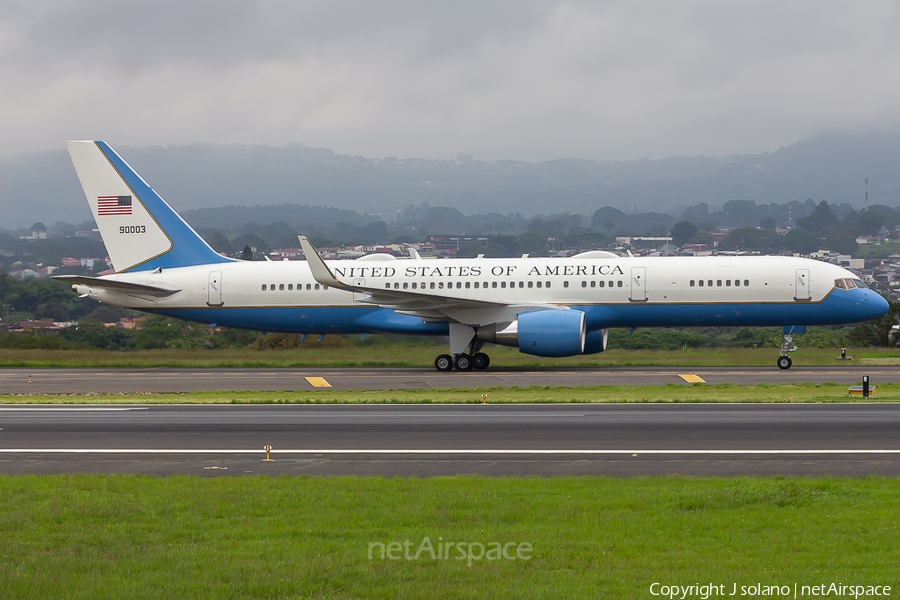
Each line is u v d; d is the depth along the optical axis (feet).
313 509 190.70
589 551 156.25
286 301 606.14
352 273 599.16
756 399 390.01
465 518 181.47
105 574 145.48
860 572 143.33
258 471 249.55
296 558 152.15
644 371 549.54
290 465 257.75
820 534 166.50
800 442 281.13
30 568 149.07
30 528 177.37
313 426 329.52
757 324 558.97
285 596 134.72
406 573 144.56
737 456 260.62
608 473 239.71
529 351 542.57
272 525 177.17
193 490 212.23
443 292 582.35
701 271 556.92
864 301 542.16
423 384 485.56
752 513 183.52
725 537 165.27
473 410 368.48
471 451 274.98
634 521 177.37
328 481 224.94
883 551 154.92
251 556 154.10
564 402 391.24
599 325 573.33
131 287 606.96
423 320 584.40
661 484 217.15
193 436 310.24
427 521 178.81
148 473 248.11
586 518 180.24
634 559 151.84
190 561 151.02
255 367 641.40
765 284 547.08
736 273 552.82
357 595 135.13
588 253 596.29
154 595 134.31
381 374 555.28
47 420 353.51
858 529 169.37
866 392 395.96
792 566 146.92
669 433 301.63
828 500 193.77
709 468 244.01
